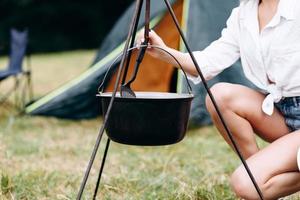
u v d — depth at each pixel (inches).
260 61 99.1
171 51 102.3
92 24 740.0
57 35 729.0
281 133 104.1
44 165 162.2
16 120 236.4
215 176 146.9
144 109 89.0
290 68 96.5
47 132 215.2
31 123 232.2
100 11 746.2
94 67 206.2
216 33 199.8
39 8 725.3
